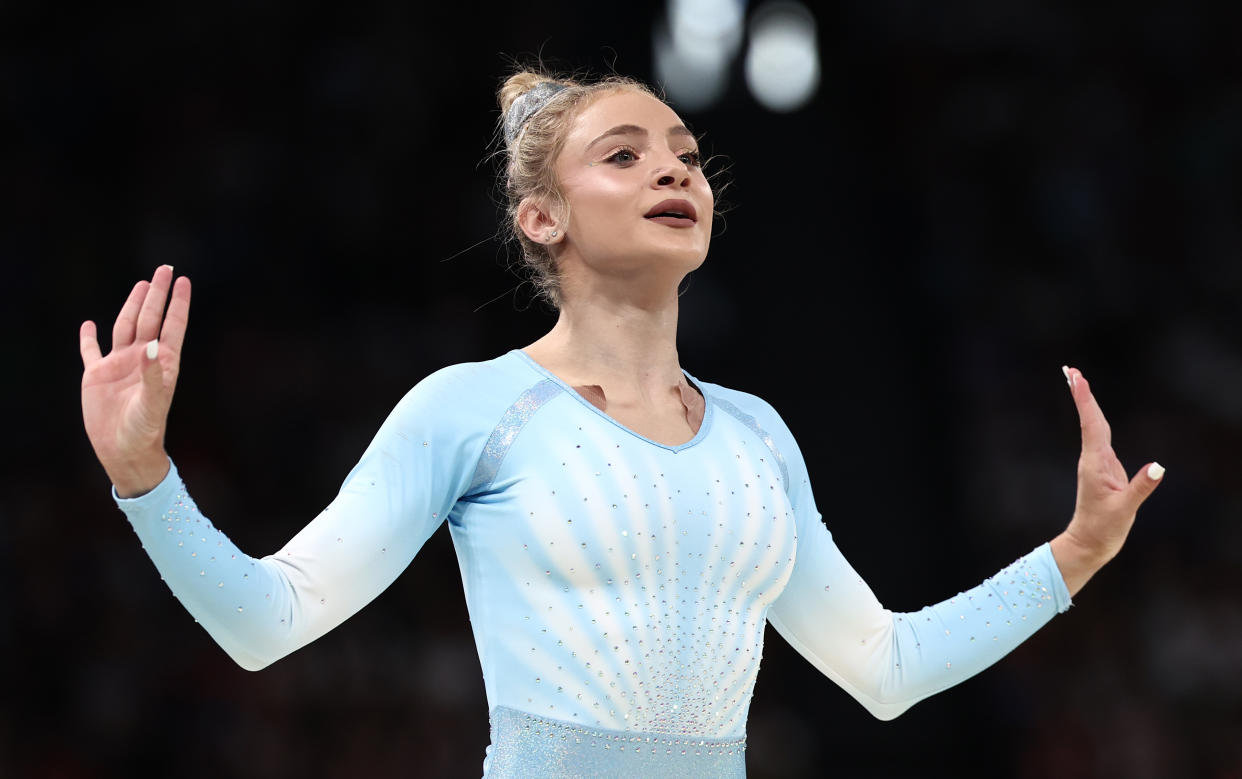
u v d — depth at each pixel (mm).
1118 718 32844
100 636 29172
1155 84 42938
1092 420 9539
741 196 36406
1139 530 36250
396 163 38031
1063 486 36938
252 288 35469
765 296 35969
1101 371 39438
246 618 7539
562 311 9383
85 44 36344
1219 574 35594
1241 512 36625
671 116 9445
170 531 7363
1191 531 36375
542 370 8844
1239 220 41344
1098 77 42688
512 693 8203
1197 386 39062
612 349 9031
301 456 33531
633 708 8094
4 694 28156
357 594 8133
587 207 9070
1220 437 38312
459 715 29781
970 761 31859
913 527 34281
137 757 28062
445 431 8469
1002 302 39625
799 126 36844
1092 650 33906
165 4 37031
